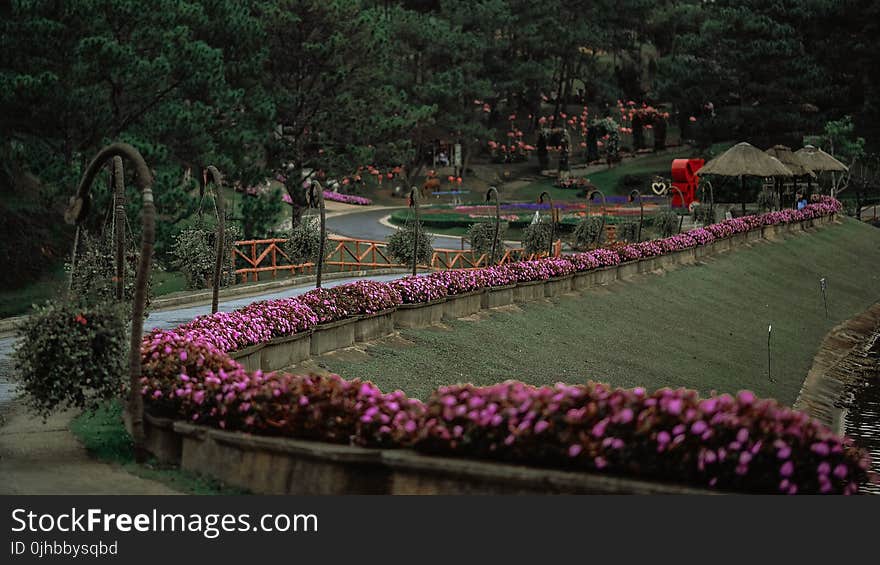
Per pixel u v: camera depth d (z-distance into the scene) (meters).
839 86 81.69
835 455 6.64
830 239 55.81
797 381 27.80
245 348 14.55
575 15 109.50
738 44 83.94
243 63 40.16
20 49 32.06
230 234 29.44
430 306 22.56
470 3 98.00
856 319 40.44
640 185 91.50
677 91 87.69
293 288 30.59
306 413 8.65
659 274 36.81
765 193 59.34
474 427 7.54
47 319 10.54
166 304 25.62
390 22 84.88
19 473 9.58
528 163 104.00
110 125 34.00
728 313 34.75
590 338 26.08
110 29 34.00
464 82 89.94
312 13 44.75
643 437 6.92
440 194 88.56
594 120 101.69
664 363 25.98
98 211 29.83
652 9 116.12
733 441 6.71
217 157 35.78
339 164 46.69
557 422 7.25
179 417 9.96
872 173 80.38
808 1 84.38
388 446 8.12
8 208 35.06
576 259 30.86
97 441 10.91
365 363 18.38
